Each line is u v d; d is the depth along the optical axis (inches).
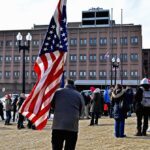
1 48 4293.8
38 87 283.9
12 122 960.9
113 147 467.8
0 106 1018.1
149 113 575.8
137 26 3986.2
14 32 4269.2
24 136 609.0
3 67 4271.7
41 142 529.7
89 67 4074.8
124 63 3991.1
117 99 562.9
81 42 4126.5
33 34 4210.1
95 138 558.9
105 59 4025.6
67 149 267.7
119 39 4028.1
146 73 4256.9
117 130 568.7
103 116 1131.9
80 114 276.5
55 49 297.4
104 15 4333.2
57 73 291.4
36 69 292.4
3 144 511.8
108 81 3964.1
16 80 4207.7
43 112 278.2
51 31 299.0
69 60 4131.4
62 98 271.1
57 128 264.4
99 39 4069.9
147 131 642.2
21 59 4220.0
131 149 452.8
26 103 281.9
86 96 1030.4
